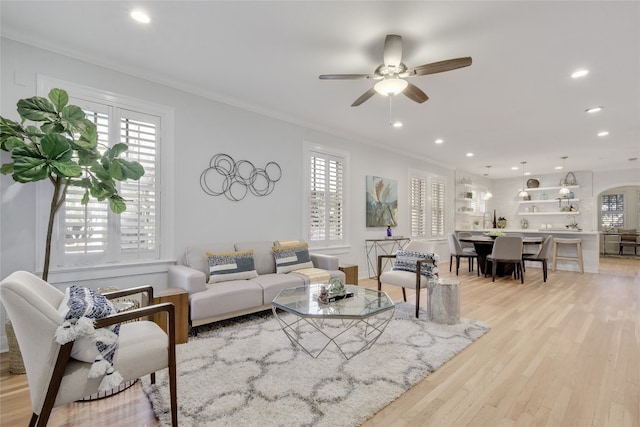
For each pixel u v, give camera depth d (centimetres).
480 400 192
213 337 283
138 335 173
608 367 233
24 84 259
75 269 279
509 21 230
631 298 439
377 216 599
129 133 313
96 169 247
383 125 488
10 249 253
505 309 383
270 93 370
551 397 195
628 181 817
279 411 176
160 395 192
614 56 277
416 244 416
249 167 407
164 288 329
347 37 254
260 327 310
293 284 347
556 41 255
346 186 544
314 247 487
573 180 882
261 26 241
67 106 238
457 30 242
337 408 179
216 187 375
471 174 937
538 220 962
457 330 304
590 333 302
